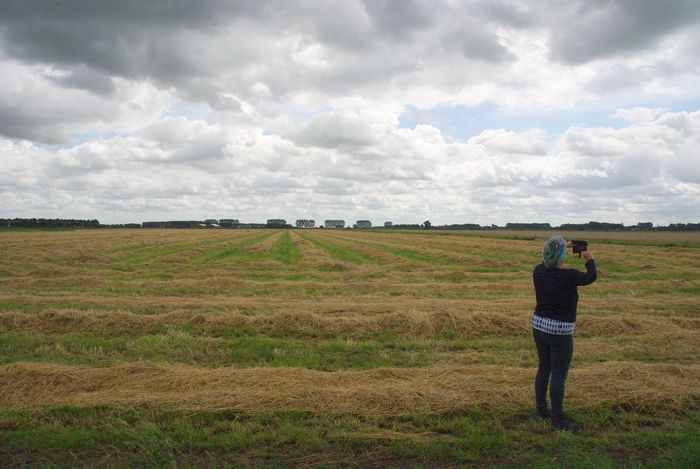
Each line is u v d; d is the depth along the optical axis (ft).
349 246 162.20
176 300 43.45
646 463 13.97
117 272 70.13
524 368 22.50
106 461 13.87
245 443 14.82
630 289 54.95
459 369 21.61
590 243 195.62
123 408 17.02
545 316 16.43
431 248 146.20
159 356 24.68
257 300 44.86
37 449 14.46
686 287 57.00
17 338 27.96
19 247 122.31
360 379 20.33
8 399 17.87
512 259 105.91
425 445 14.79
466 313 34.12
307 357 24.89
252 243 177.99
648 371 21.09
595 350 26.48
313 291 53.47
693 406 17.97
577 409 17.61
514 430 16.10
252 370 20.79
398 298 47.96
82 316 32.42
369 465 13.88
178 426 15.90
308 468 13.64
